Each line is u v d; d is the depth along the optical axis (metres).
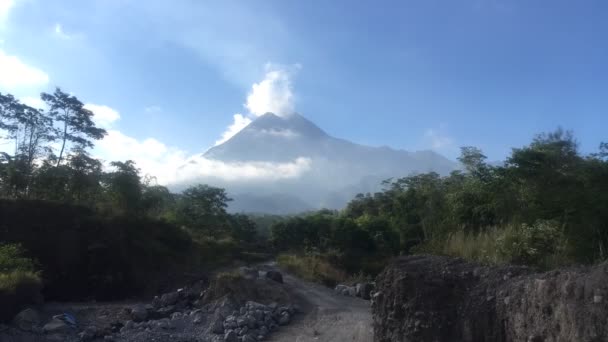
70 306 24.84
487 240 13.10
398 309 10.89
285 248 52.00
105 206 37.31
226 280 23.88
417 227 45.06
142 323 20.78
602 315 6.84
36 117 42.38
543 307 8.02
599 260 10.70
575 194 13.75
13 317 19.67
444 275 10.66
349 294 26.91
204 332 19.38
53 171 39.81
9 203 33.50
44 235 31.67
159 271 33.06
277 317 20.64
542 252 12.08
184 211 53.84
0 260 23.64
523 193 18.02
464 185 27.59
